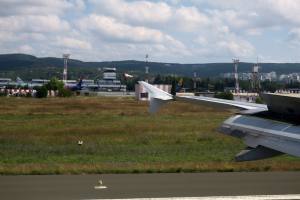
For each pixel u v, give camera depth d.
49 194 9.70
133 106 64.81
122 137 26.25
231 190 10.19
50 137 26.16
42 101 79.75
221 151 19.88
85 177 11.74
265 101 7.72
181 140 24.72
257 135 7.74
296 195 9.73
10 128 31.55
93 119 40.22
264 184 10.88
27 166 13.67
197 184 10.84
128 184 10.80
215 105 11.44
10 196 9.51
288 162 14.80
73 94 136.38
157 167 13.31
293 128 7.31
